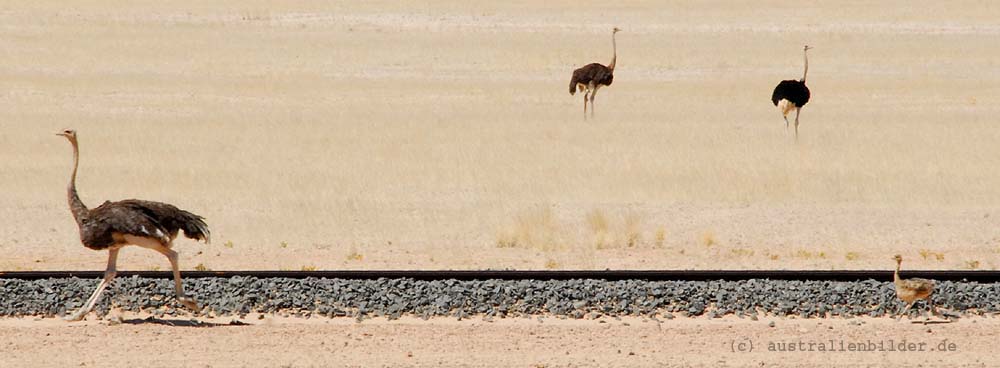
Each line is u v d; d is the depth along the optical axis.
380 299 49.50
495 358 40.94
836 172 92.06
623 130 116.94
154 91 142.38
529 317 48.59
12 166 95.50
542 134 114.19
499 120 123.81
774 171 91.44
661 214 77.69
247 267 61.72
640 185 86.31
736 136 112.69
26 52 165.38
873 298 50.03
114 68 158.62
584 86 127.88
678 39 184.25
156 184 87.38
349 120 123.69
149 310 49.06
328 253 65.81
